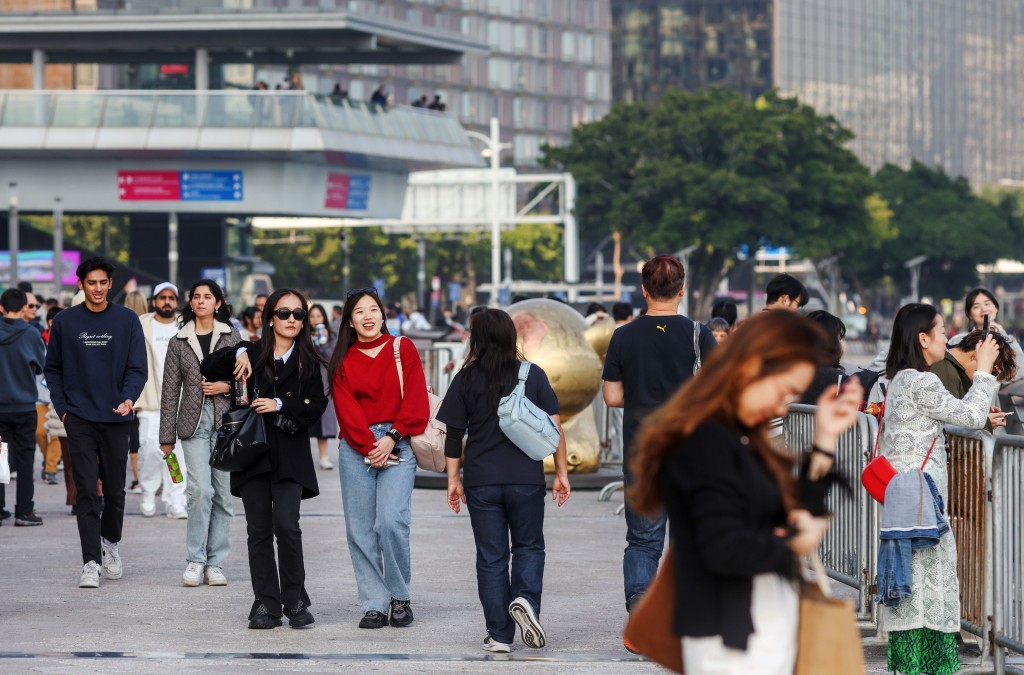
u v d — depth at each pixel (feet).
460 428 69.15
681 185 647.15
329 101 428.15
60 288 432.66
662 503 35.06
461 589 86.58
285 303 73.97
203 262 462.60
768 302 88.89
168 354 86.38
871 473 60.18
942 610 59.93
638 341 72.23
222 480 87.30
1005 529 60.85
